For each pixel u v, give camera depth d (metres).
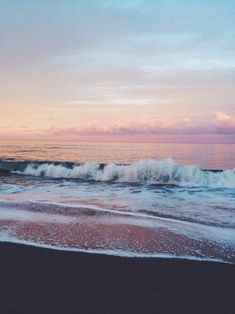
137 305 4.40
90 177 18.50
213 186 15.51
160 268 5.59
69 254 6.17
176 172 16.81
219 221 8.82
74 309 4.27
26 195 13.04
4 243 6.77
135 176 17.56
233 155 29.52
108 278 5.18
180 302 4.48
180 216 9.39
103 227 8.14
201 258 6.09
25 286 4.88
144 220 8.91
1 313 4.14
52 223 8.52
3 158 26.83
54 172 19.53
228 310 4.28
